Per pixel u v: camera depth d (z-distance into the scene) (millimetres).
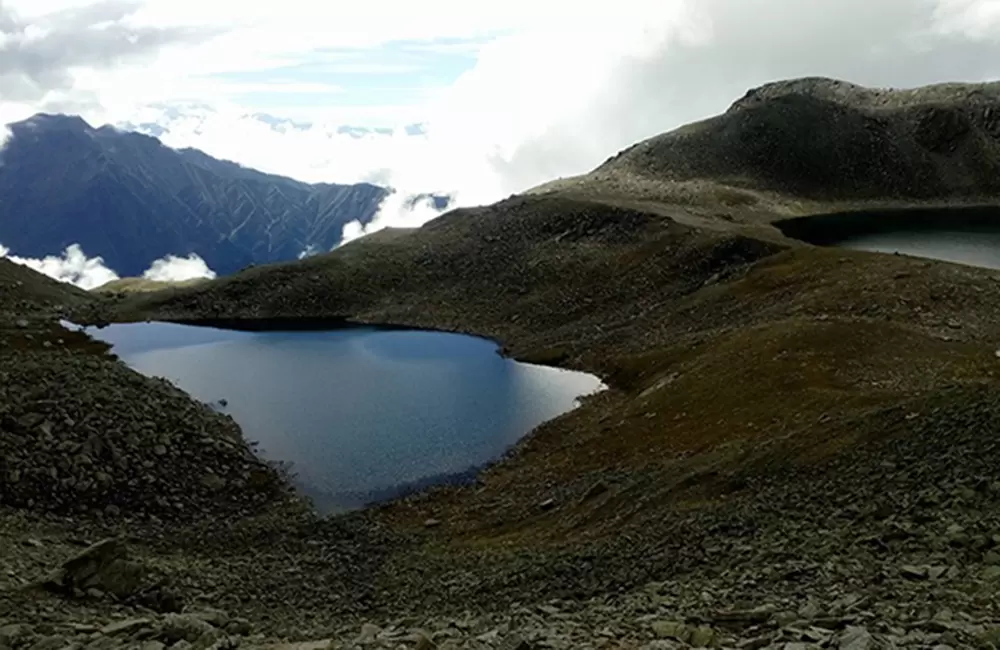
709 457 39094
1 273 114250
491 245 123938
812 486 29578
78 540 34281
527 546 35312
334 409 67125
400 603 29250
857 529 23609
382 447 57688
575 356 82938
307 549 38750
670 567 25781
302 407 67812
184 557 35094
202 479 46562
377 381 77000
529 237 123250
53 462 41656
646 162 198750
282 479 50438
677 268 104875
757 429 44031
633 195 163625
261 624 24109
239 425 60781
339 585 32469
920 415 32688
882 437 31969
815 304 72125
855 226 167750
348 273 120000
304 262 122688
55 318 105500
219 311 112250
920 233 157500
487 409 66688
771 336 59719
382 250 127125
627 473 43125
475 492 48969
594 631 17359
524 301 107625
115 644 16031
